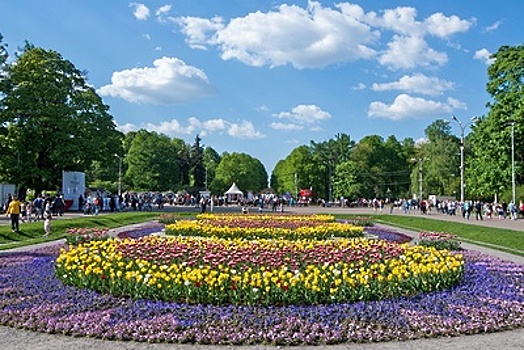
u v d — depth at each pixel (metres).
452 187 99.44
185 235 25.16
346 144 147.00
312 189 122.25
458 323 9.81
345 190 116.38
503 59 58.38
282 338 8.93
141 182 109.44
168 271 12.22
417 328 9.62
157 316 10.02
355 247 16.33
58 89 57.88
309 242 17.88
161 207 69.50
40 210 38.94
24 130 54.97
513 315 10.59
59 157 56.62
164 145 114.56
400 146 143.25
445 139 119.69
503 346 8.80
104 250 15.38
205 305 11.02
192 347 8.73
